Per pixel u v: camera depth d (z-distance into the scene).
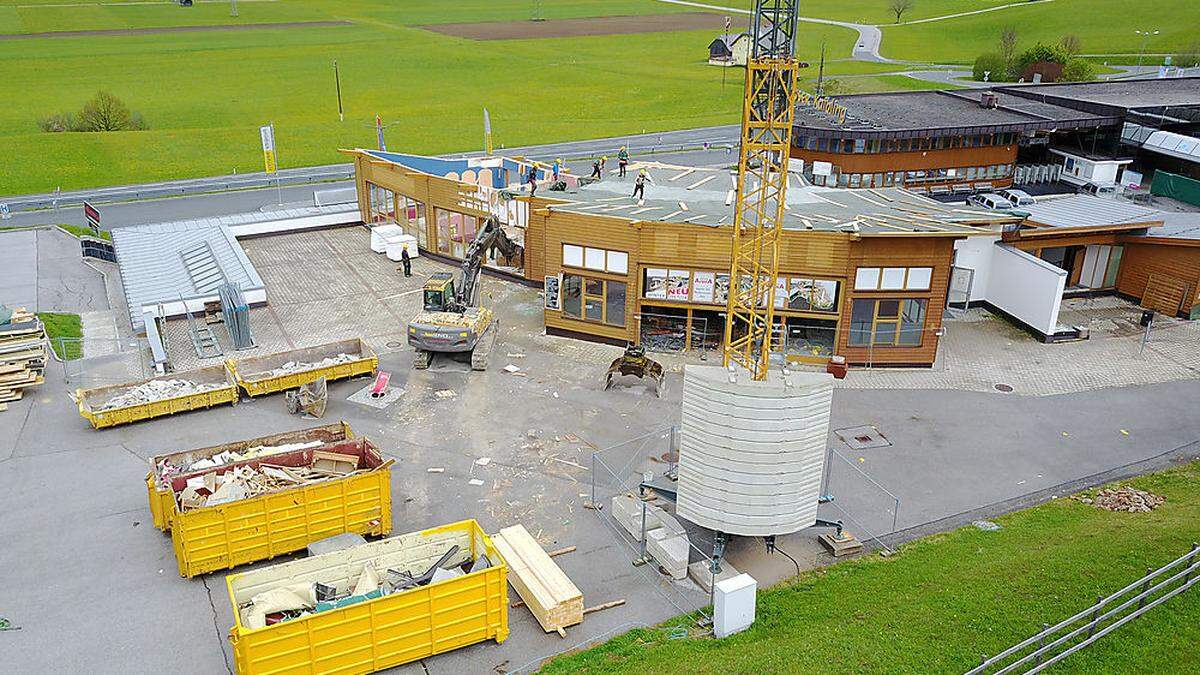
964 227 36.19
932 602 21.19
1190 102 65.00
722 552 24.08
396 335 40.00
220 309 41.03
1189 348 38.47
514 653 20.72
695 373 22.81
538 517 26.30
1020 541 24.27
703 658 19.72
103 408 31.23
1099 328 40.84
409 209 51.75
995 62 119.31
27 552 24.12
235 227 53.41
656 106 114.00
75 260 51.38
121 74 129.12
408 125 101.12
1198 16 153.25
